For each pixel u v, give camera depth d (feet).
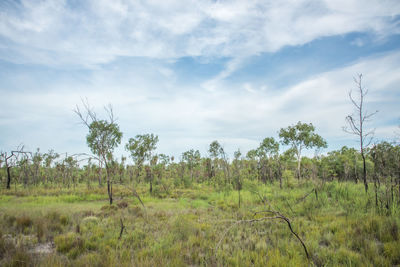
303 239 23.30
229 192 65.26
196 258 18.88
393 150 35.53
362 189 45.55
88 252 20.04
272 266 17.03
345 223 27.30
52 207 43.09
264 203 43.32
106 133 57.82
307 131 99.60
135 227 28.17
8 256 17.97
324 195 44.21
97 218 32.73
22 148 84.23
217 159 103.19
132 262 16.33
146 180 107.24
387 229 22.94
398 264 17.03
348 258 17.67
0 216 30.40
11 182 106.32
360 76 36.88
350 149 96.89
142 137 81.71
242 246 21.30
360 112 37.04
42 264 16.49
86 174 124.67
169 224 29.37
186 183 92.89
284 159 102.22
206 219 33.73
